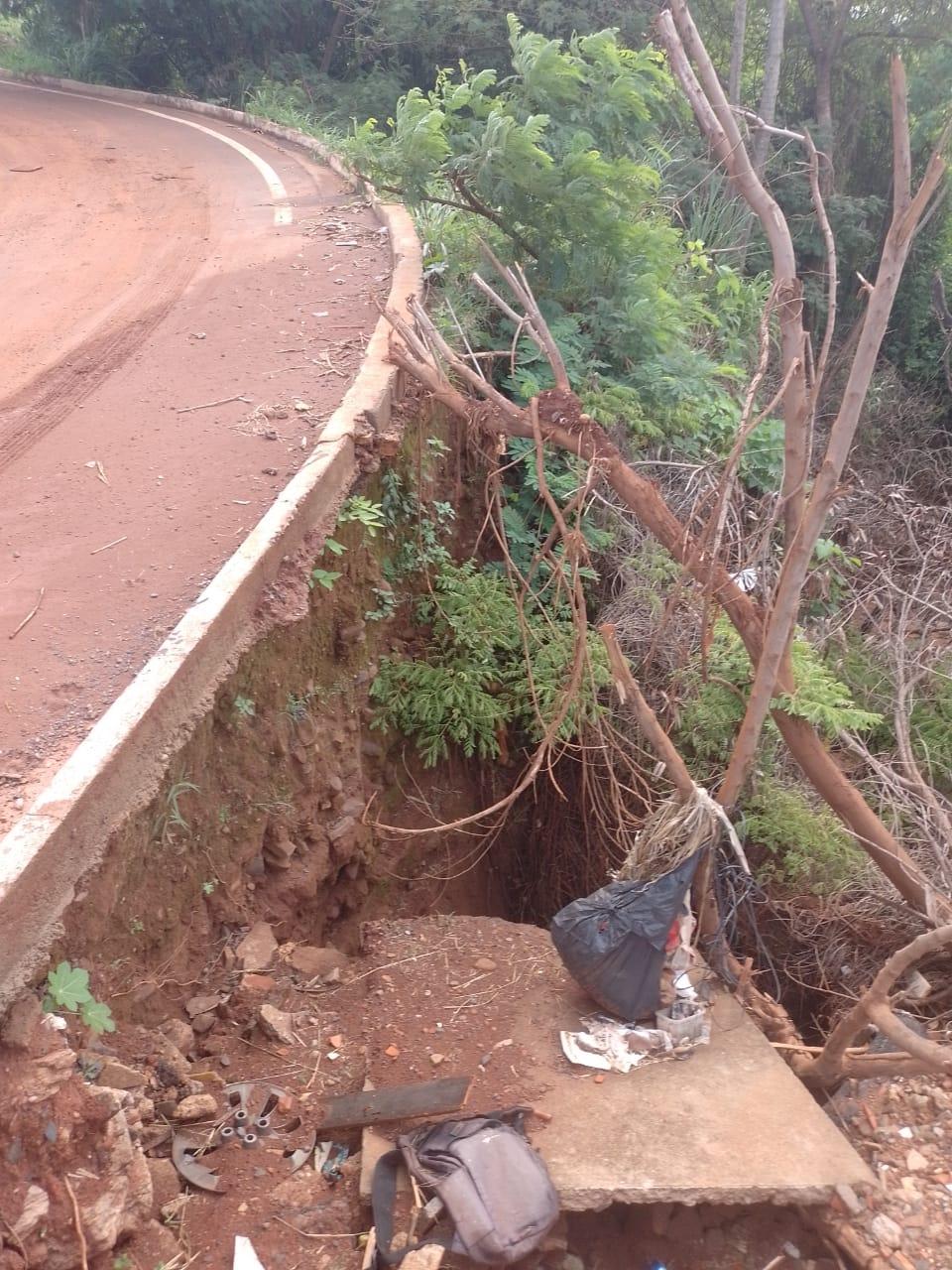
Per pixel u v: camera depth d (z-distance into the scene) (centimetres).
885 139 1573
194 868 373
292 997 382
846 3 1425
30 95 1795
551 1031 358
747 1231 312
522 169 729
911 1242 301
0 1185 247
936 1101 353
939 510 874
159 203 1049
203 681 373
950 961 461
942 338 1414
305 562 453
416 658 576
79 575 431
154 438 555
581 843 624
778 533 701
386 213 906
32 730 341
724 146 396
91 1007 289
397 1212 292
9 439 562
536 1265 297
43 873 281
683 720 557
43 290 805
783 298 395
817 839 512
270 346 673
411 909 549
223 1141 318
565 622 626
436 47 1602
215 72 1912
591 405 699
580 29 1455
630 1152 309
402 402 583
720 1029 359
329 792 471
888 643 656
